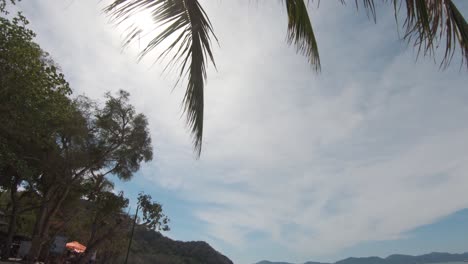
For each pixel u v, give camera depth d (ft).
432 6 8.13
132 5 7.50
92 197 97.14
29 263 77.92
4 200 122.31
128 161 98.58
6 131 56.24
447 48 8.19
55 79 53.57
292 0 8.61
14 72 47.83
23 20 49.26
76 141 79.10
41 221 82.07
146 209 113.70
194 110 8.68
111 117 91.71
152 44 7.82
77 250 110.52
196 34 8.50
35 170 70.44
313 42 9.03
